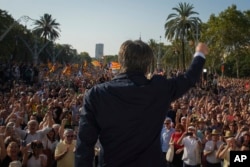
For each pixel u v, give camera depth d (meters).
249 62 97.25
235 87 44.56
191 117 14.81
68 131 8.88
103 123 2.40
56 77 40.22
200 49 2.73
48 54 104.75
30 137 9.78
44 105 16.58
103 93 2.42
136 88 2.42
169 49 87.25
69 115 14.62
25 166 8.52
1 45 68.88
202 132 12.92
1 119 13.55
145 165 2.39
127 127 2.39
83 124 2.41
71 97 20.14
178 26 70.94
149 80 2.51
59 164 8.85
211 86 37.16
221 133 11.84
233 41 79.69
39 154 8.60
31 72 33.28
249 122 15.80
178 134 11.21
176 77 2.60
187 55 75.62
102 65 69.88
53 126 10.91
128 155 2.39
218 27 78.88
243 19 79.94
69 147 8.86
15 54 77.88
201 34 78.62
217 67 86.12
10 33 72.50
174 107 16.31
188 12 70.81
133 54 2.50
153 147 2.44
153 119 2.43
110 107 2.39
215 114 16.12
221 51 79.38
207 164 10.75
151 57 2.56
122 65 2.54
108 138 2.41
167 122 11.73
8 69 31.52
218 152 10.45
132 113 2.39
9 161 8.16
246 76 98.31
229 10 79.69
